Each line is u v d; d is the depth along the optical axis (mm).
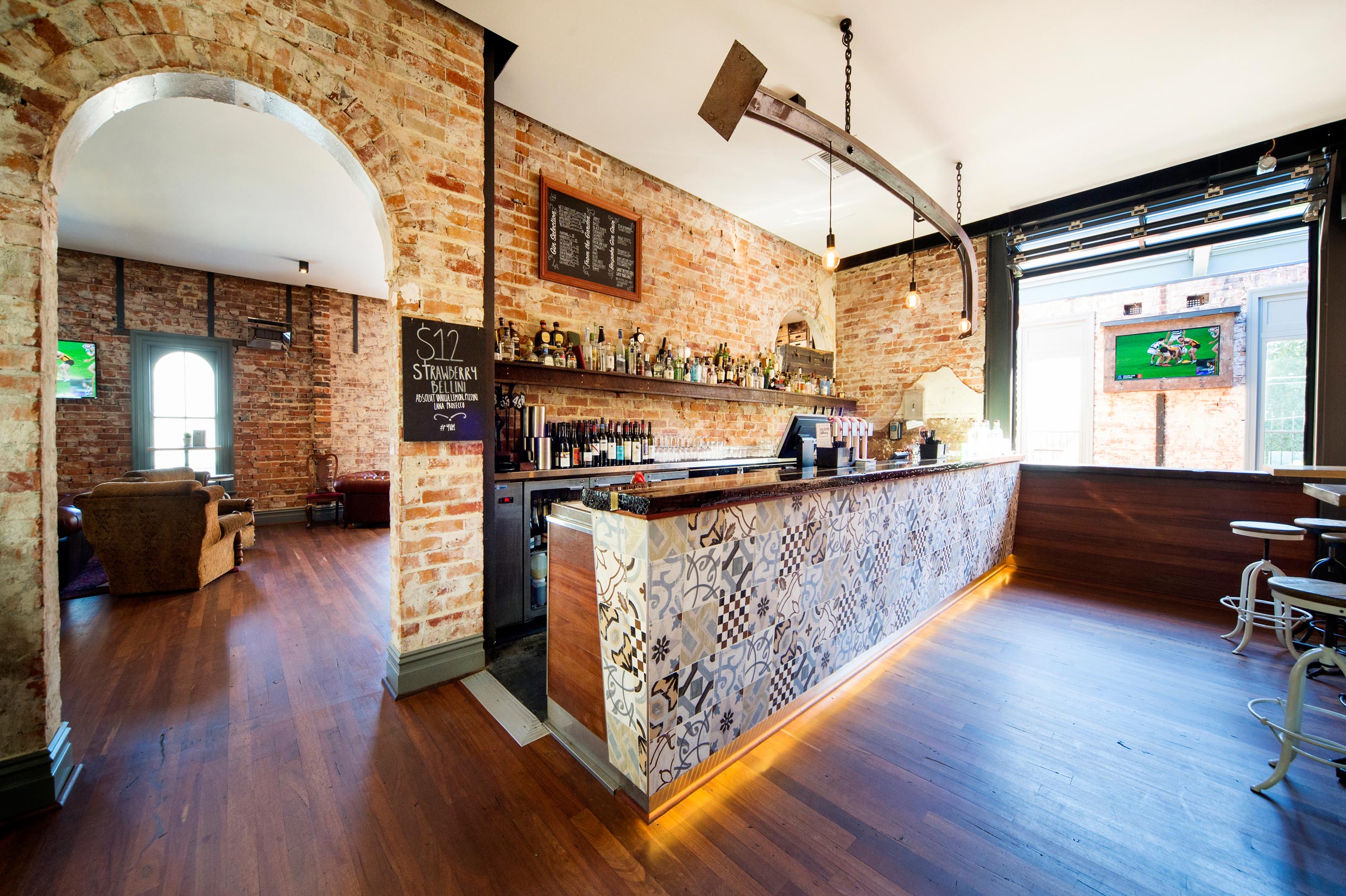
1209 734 2096
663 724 1648
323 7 2154
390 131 2344
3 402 1589
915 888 1386
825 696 2385
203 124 3264
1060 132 3604
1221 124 3482
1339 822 1620
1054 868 1449
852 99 3244
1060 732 2113
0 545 1604
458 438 2576
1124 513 4062
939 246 5551
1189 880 1409
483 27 2672
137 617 3418
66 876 1419
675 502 1562
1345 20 2557
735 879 1418
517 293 3521
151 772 1861
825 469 2898
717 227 4930
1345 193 3363
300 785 1795
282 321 6871
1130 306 6324
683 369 4488
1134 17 2580
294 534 6117
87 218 4742
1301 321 5430
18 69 1586
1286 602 1825
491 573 2820
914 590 3088
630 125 3611
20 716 1647
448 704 2354
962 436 5340
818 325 6219
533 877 1426
